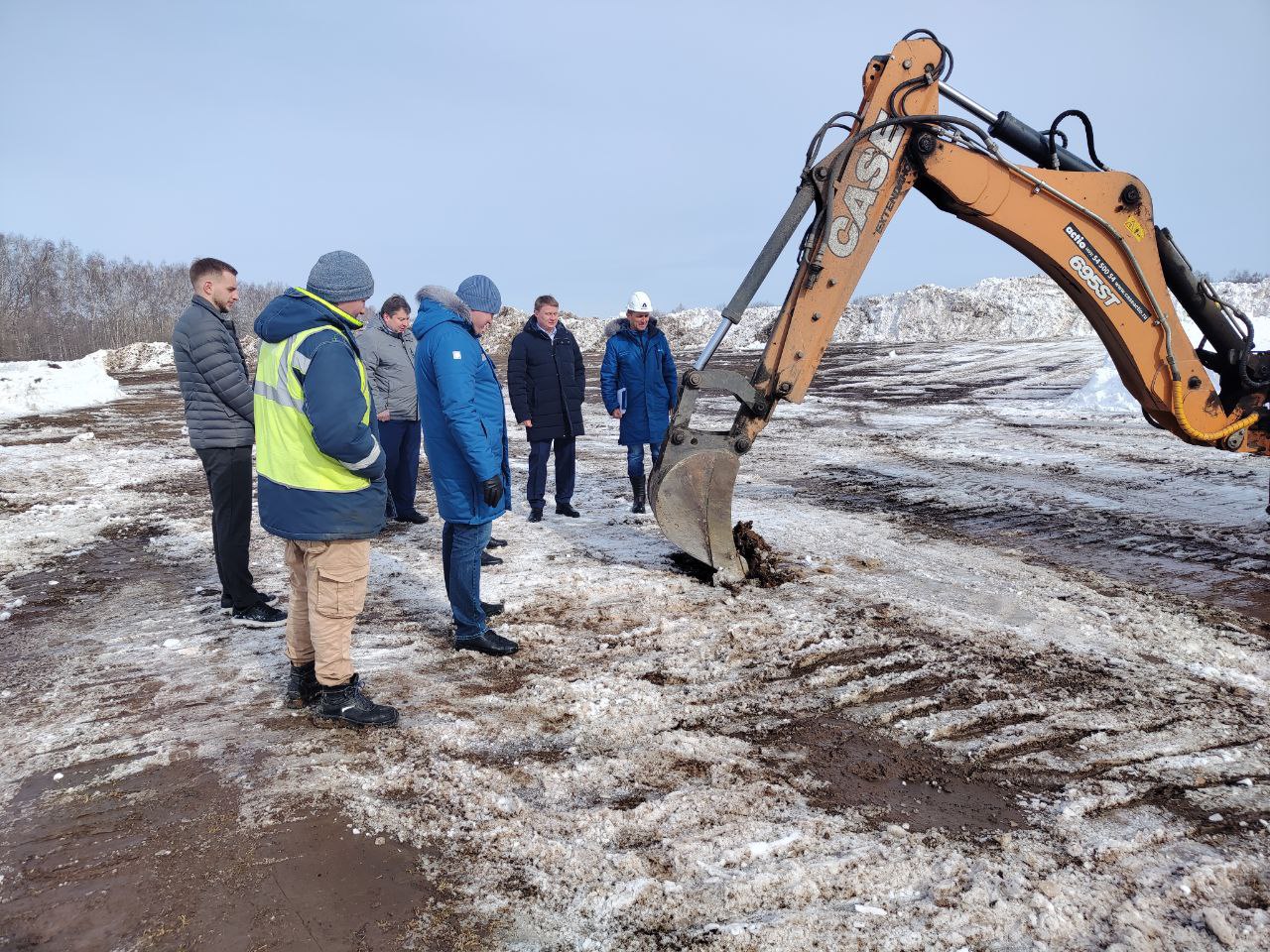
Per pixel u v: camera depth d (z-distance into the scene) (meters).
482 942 2.20
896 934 2.20
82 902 2.37
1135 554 5.59
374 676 3.91
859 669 3.88
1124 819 2.71
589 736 3.31
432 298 3.84
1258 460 8.20
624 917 2.29
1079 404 12.46
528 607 4.80
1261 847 2.56
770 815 2.76
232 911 2.32
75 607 5.04
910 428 11.62
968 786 2.93
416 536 6.63
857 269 4.62
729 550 5.12
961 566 5.42
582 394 7.06
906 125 4.38
